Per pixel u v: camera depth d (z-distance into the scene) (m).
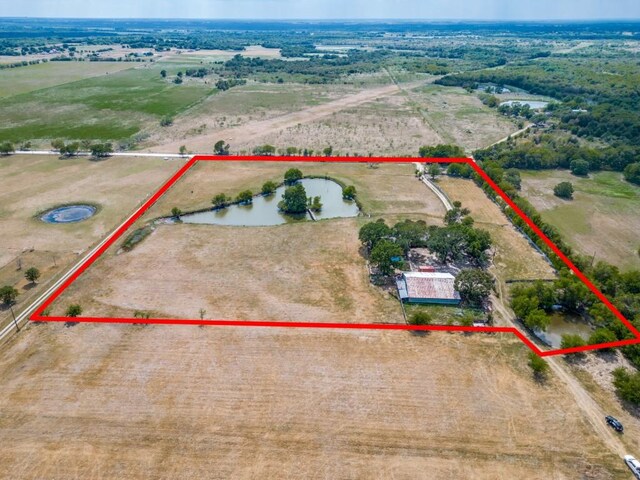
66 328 65.44
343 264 82.81
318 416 52.59
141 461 47.22
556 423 52.56
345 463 47.59
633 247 91.44
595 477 46.97
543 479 46.59
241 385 56.38
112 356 60.50
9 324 65.94
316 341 63.81
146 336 64.12
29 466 46.47
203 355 60.91
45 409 52.62
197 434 50.19
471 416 53.12
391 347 63.12
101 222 96.75
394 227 89.50
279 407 53.56
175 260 83.19
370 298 73.62
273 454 48.34
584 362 61.38
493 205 108.88
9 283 75.25
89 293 73.25
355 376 58.09
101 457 47.50
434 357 61.53
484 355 62.16
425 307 71.88
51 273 78.44
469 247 83.44
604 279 75.44
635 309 68.06
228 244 89.19
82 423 51.06
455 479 46.38
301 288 75.69
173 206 105.31
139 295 73.00
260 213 105.25
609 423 52.50
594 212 106.00
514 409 54.12
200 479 45.66
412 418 52.66
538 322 64.81
